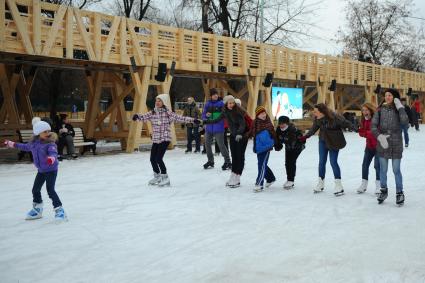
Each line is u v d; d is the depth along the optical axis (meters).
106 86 18.08
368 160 8.30
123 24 14.55
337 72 26.38
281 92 22.23
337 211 6.96
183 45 16.64
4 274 4.38
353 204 7.48
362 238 5.44
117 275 4.30
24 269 4.51
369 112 8.17
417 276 4.17
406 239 5.38
